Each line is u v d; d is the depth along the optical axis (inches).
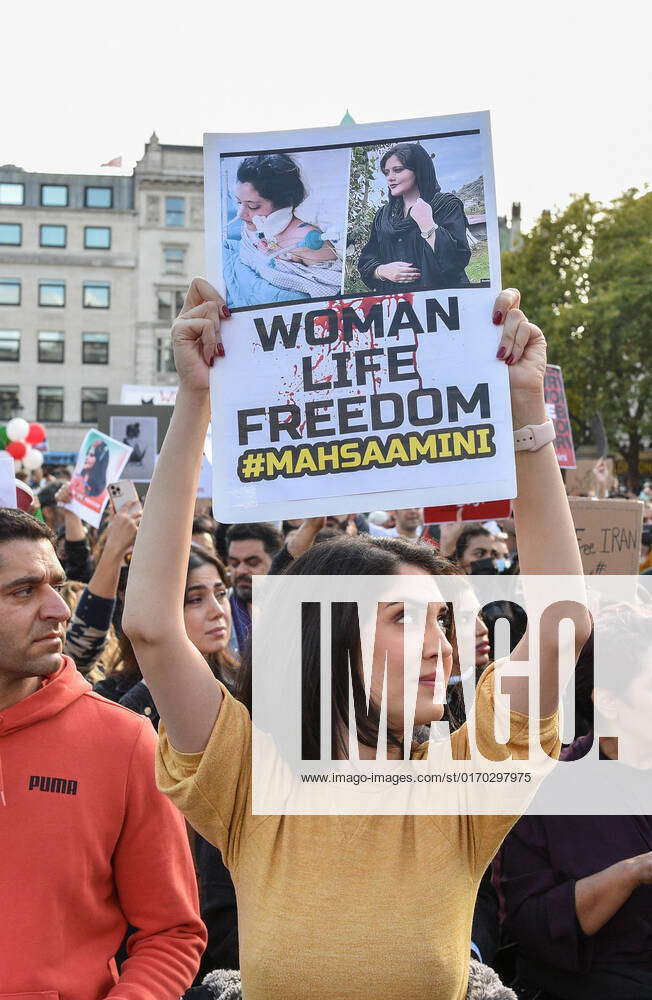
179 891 90.4
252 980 71.7
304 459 75.4
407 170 76.3
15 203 1987.0
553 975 108.4
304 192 76.9
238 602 194.5
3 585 87.5
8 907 82.9
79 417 2000.5
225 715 76.2
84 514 236.1
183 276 2005.4
